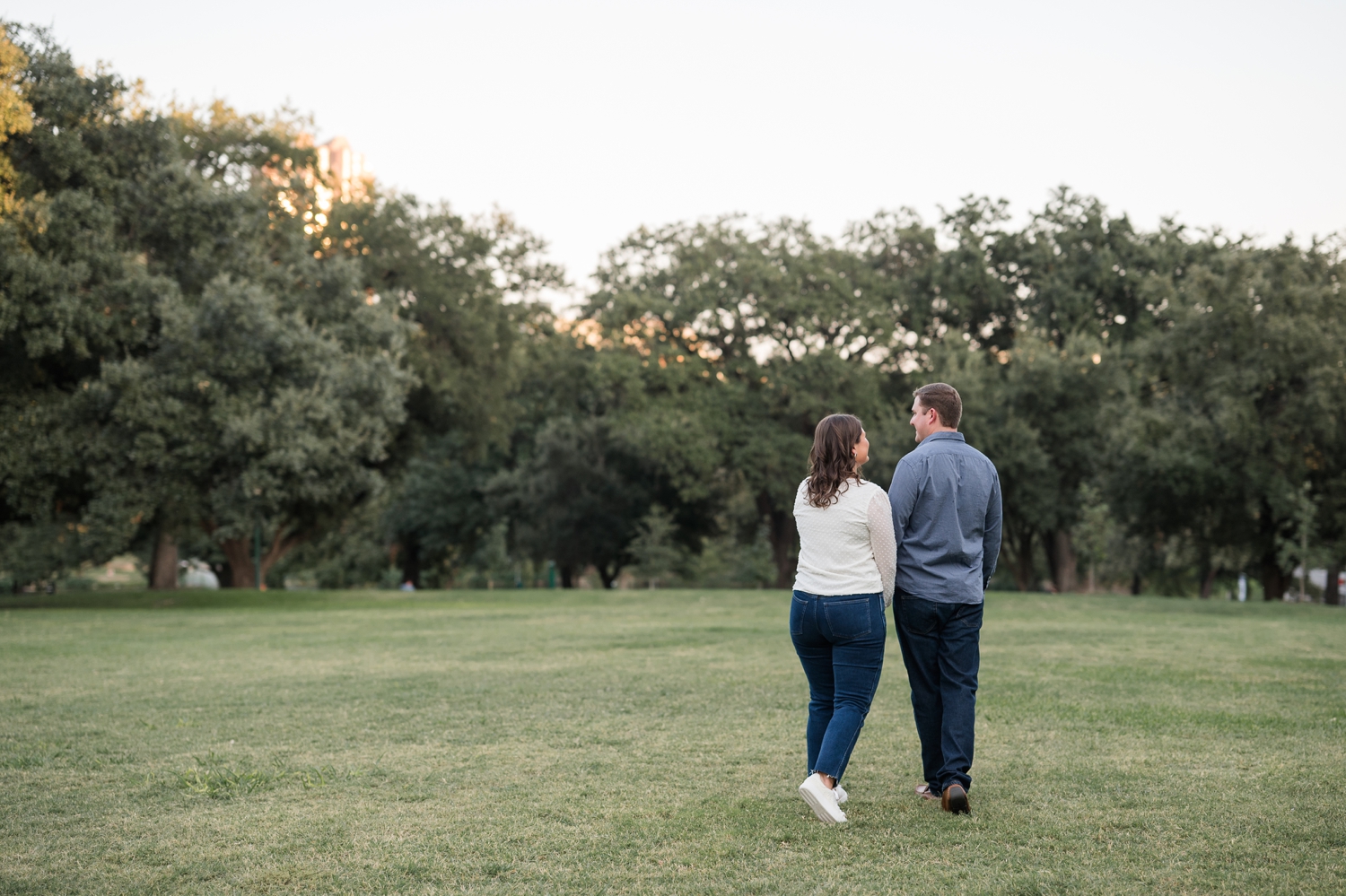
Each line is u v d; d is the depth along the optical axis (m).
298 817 4.20
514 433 49.06
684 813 4.20
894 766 5.09
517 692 7.56
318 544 55.94
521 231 31.70
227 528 24.00
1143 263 37.84
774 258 40.97
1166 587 50.38
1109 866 3.50
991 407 33.44
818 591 4.37
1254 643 11.26
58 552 47.09
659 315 39.97
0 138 19.80
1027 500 33.00
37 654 10.78
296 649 11.20
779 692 7.50
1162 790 4.52
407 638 12.66
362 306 25.23
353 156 43.16
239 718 6.55
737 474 40.84
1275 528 29.20
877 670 4.37
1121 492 29.30
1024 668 8.80
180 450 21.09
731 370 41.59
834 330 39.84
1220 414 26.17
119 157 22.62
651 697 7.30
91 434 21.58
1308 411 25.88
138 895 3.30
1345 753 5.27
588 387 44.53
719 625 14.41
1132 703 6.86
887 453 32.38
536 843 3.81
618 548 46.25
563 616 17.08
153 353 21.80
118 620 17.17
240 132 27.94
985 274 39.31
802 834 3.91
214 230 23.42
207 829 4.04
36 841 3.89
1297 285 26.66
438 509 48.62
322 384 22.53
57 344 19.73
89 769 5.10
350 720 6.43
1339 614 17.67
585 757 5.31
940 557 4.42
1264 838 3.80
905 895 3.22
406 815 4.21
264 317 21.52
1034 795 4.46
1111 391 32.56
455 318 30.47
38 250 20.44
